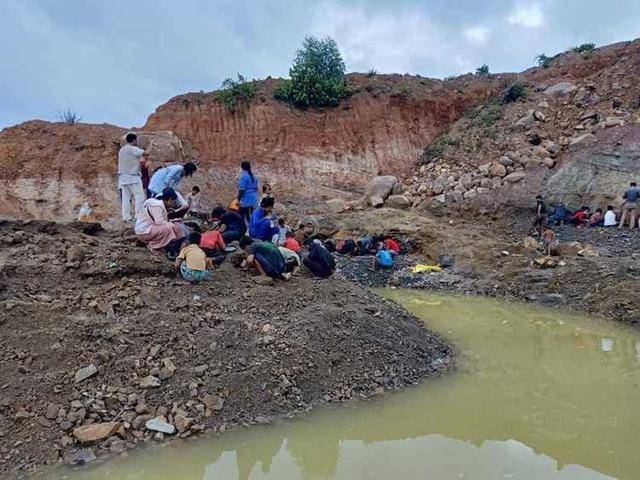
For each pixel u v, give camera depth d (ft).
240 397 20.72
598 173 60.80
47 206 62.90
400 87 88.43
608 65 81.76
